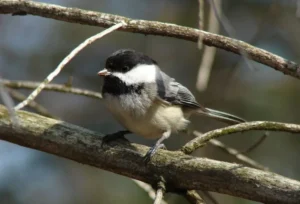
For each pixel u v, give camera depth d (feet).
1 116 20.66
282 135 34.63
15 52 40.11
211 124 36.27
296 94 35.86
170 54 39.75
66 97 39.86
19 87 26.45
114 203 34.37
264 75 37.04
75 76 39.83
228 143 35.24
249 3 39.04
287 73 19.11
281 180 17.74
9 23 40.86
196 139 19.70
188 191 19.61
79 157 20.44
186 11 39.75
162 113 24.52
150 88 23.90
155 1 41.04
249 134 35.17
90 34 39.75
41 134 20.51
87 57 40.22
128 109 23.77
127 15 40.83
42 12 20.84
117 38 40.14
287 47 37.63
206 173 18.67
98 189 35.04
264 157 34.45
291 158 34.27
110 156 20.10
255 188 17.90
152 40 39.96
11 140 20.80
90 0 40.96
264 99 36.01
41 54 39.86
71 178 35.83
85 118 39.17
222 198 31.86
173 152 19.62
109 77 23.86
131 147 20.27
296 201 17.31
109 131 38.17
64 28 39.99
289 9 37.14
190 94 26.45
